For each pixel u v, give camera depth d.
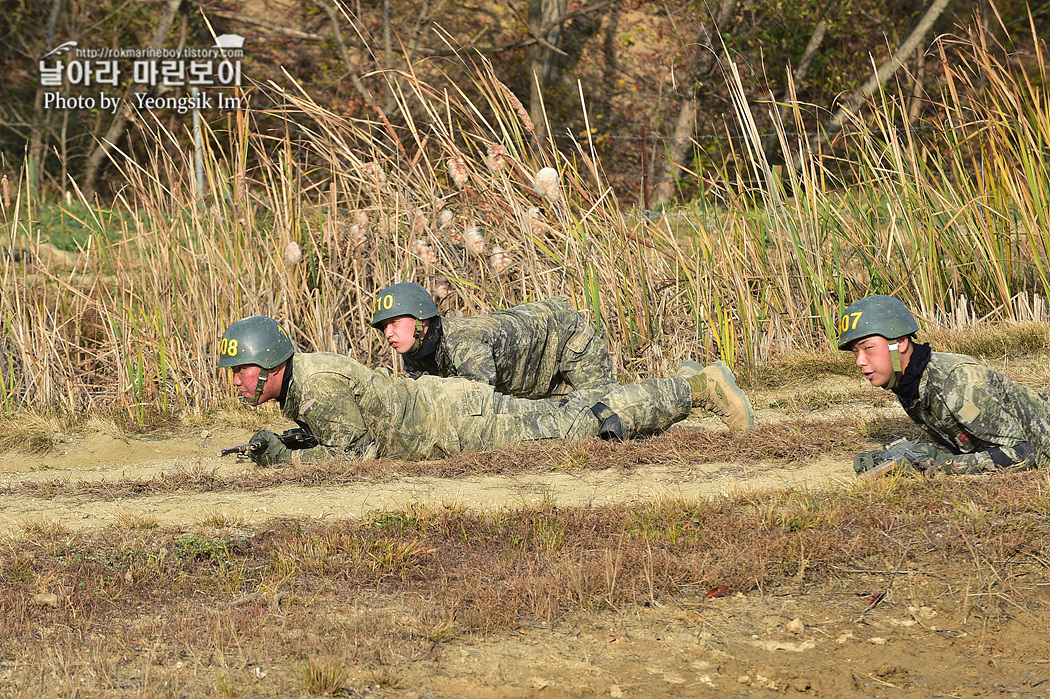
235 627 8.77
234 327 13.45
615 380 17.42
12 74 50.47
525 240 20.41
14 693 7.82
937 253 22.06
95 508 12.24
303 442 14.51
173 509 12.09
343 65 48.94
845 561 10.30
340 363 13.74
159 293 20.58
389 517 11.16
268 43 51.41
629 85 55.03
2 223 22.91
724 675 8.53
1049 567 10.04
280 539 10.72
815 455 13.71
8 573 9.91
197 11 49.28
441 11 51.12
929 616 9.48
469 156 21.64
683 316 21.28
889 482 11.70
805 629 9.28
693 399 14.95
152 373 20.28
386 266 21.14
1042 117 21.56
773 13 52.69
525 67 54.31
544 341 16.47
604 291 20.48
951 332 20.48
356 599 9.58
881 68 47.41
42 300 21.30
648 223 22.23
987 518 10.73
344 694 7.99
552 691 8.18
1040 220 21.44
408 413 13.95
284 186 21.50
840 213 22.91
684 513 11.23
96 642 8.66
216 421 19.33
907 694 8.24
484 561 10.28
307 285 21.23
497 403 14.28
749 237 21.72
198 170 23.66
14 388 20.08
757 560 10.12
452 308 20.94
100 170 47.25
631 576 9.85
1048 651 8.86
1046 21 55.00
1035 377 17.50
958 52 23.31
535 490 12.56
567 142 52.12
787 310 21.48
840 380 19.58
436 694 8.07
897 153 22.41
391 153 22.02
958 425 11.90
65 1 49.78
